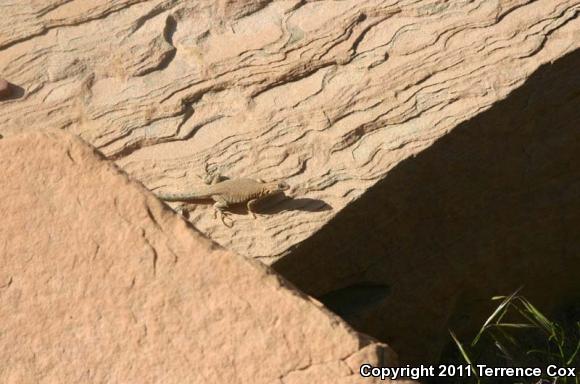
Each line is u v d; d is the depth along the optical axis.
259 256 5.84
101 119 6.68
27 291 4.18
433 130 5.86
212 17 6.96
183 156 6.39
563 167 6.18
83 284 4.12
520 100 5.86
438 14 6.40
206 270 4.02
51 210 4.33
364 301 6.41
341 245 6.02
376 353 3.68
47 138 4.52
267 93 6.50
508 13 6.23
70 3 7.27
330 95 6.32
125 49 6.95
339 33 6.54
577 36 5.93
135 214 4.23
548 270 6.86
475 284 6.68
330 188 5.95
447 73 6.11
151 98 6.68
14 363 4.05
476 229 6.31
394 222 6.04
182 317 3.94
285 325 3.81
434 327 6.77
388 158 5.88
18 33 7.21
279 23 6.75
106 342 3.98
